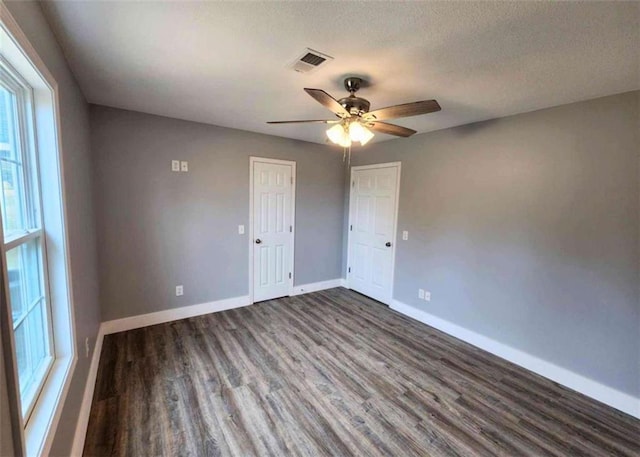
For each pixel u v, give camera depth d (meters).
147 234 3.24
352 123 2.09
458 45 1.67
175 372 2.48
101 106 2.89
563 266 2.51
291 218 4.34
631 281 2.19
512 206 2.82
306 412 2.08
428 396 2.31
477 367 2.73
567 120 2.46
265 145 3.97
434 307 3.55
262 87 2.36
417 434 1.93
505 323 2.90
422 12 1.40
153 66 2.00
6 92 1.30
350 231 4.79
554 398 2.34
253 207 3.96
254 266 4.07
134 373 2.45
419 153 3.67
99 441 1.78
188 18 1.48
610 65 1.83
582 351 2.42
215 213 3.66
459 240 3.28
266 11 1.42
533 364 2.70
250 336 3.16
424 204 3.63
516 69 1.93
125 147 3.04
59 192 1.57
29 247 1.45
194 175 3.47
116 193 3.04
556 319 2.56
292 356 2.79
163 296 3.40
